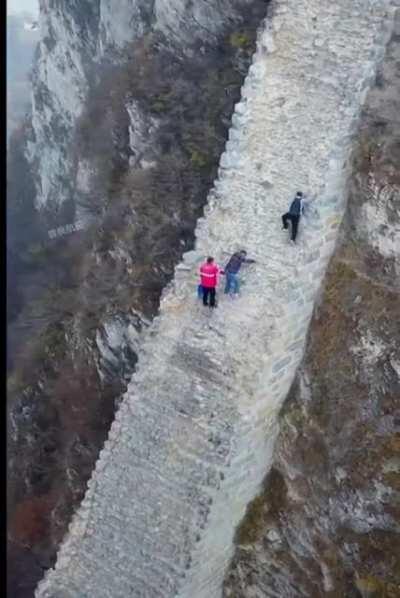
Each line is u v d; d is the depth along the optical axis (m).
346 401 15.88
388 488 15.13
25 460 25.33
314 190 15.41
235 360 14.96
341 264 16.36
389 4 15.42
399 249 15.57
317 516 16.08
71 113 38.62
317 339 16.39
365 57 15.64
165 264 23.61
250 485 16.14
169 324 15.89
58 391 25.75
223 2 23.67
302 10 16.61
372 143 15.74
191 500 14.33
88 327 25.44
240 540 16.56
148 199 24.80
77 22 37.09
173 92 25.44
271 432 16.39
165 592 14.09
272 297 15.18
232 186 16.41
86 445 24.17
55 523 23.53
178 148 24.66
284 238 15.55
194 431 14.73
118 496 15.06
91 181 30.36
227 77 24.02
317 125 15.86
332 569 15.80
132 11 30.67
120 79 28.97
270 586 16.47
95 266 26.45
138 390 15.63
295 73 16.39
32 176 41.72
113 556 14.74
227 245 16.03
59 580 15.11
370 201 15.81
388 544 15.13
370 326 15.78
